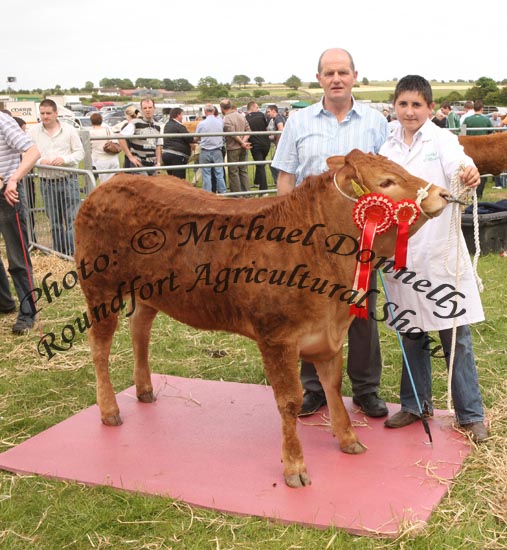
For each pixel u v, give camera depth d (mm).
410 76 3740
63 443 3988
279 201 3465
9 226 5996
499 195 14023
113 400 4234
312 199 3359
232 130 12602
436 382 4797
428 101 3725
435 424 4109
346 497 3305
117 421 4219
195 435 4055
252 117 13609
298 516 3146
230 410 4398
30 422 4379
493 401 4379
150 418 4316
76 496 3439
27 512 3326
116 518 3227
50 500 3410
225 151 12883
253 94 78375
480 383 4734
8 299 6660
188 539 3053
